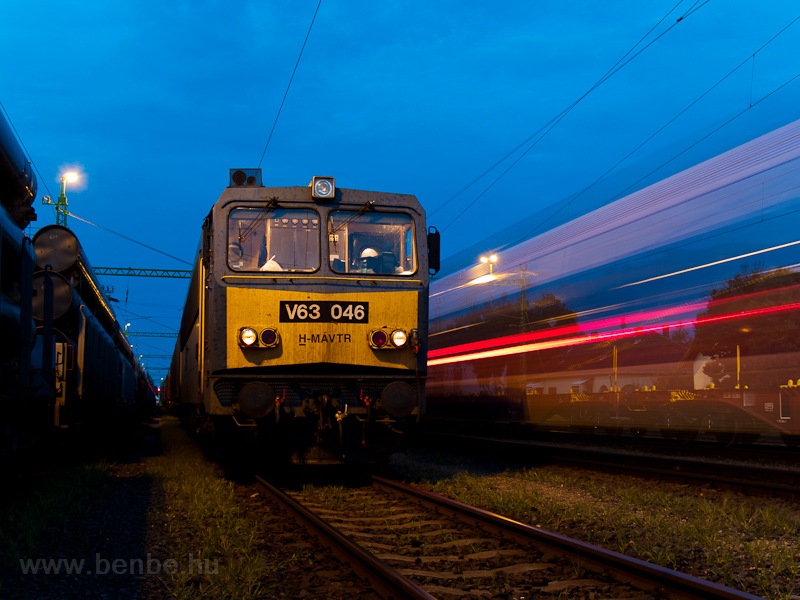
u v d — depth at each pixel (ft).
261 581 17.08
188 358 52.08
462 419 72.64
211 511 25.84
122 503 28.19
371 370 32.89
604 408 61.00
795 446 48.60
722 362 51.16
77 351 44.86
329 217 34.01
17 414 28.86
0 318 25.67
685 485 32.83
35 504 26.02
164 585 16.78
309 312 32.32
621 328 57.88
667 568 16.75
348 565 18.28
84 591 16.34
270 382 32.17
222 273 32.40
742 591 15.25
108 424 67.51
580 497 30.58
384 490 32.12
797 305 44.52
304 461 33.40
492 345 70.23
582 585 16.81
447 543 21.27
